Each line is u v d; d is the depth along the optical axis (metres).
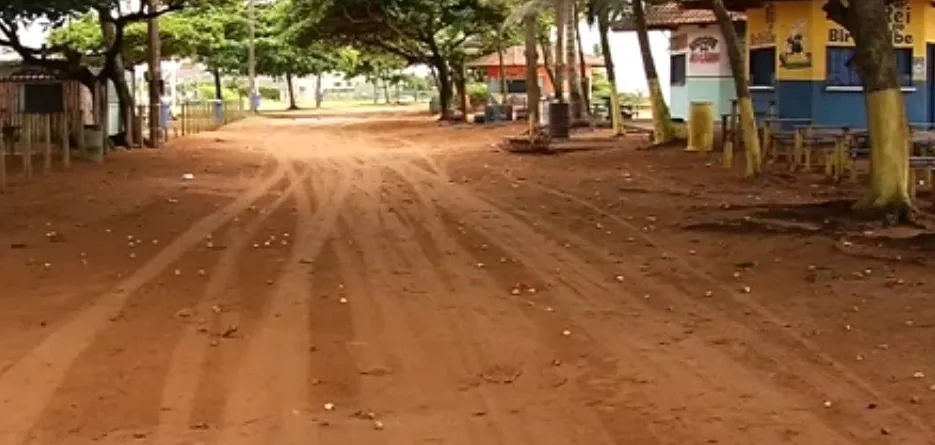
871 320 8.96
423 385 7.28
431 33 48.59
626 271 11.39
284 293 10.23
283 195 19.27
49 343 8.33
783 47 27.25
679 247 12.82
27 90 29.92
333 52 71.88
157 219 15.74
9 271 11.34
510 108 46.50
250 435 6.28
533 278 11.03
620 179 20.89
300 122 52.59
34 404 6.84
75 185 20.52
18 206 16.98
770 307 9.55
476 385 7.28
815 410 6.67
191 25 55.81
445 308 9.62
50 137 26.33
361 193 19.53
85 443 6.14
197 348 8.19
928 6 26.89
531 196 18.53
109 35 31.33
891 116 13.70
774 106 27.45
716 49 35.06
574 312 9.45
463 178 22.25
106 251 12.71
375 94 104.38
